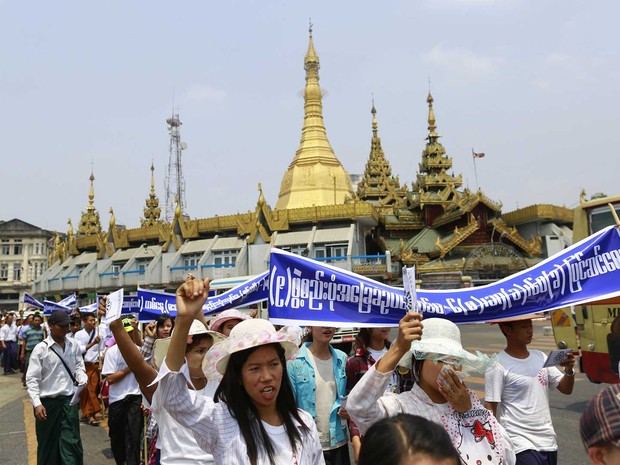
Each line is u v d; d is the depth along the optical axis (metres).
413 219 58.28
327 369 5.62
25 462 8.70
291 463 3.16
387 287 4.87
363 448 2.18
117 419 7.91
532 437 4.94
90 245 63.59
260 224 48.00
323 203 61.06
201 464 4.46
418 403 3.62
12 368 23.33
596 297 5.16
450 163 58.59
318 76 69.06
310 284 4.83
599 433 2.11
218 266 47.59
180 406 3.14
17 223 93.38
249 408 3.23
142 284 52.12
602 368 10.60
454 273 46.59
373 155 70.88
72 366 7.59
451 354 3.44
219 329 6.15
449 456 2.04
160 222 73.00
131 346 4.44
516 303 5.07
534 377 5.09
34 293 65.50
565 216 56.00
